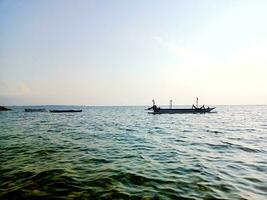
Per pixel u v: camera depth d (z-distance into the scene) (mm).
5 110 139875
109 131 30641
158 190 8773
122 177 10422
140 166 12438
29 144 19656
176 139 23078
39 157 14625
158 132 29516
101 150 17109
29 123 45406
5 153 15844
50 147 18219
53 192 8508
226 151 16703
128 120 55812
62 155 15250
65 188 8938
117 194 8352
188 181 9844
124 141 21734
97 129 33406
